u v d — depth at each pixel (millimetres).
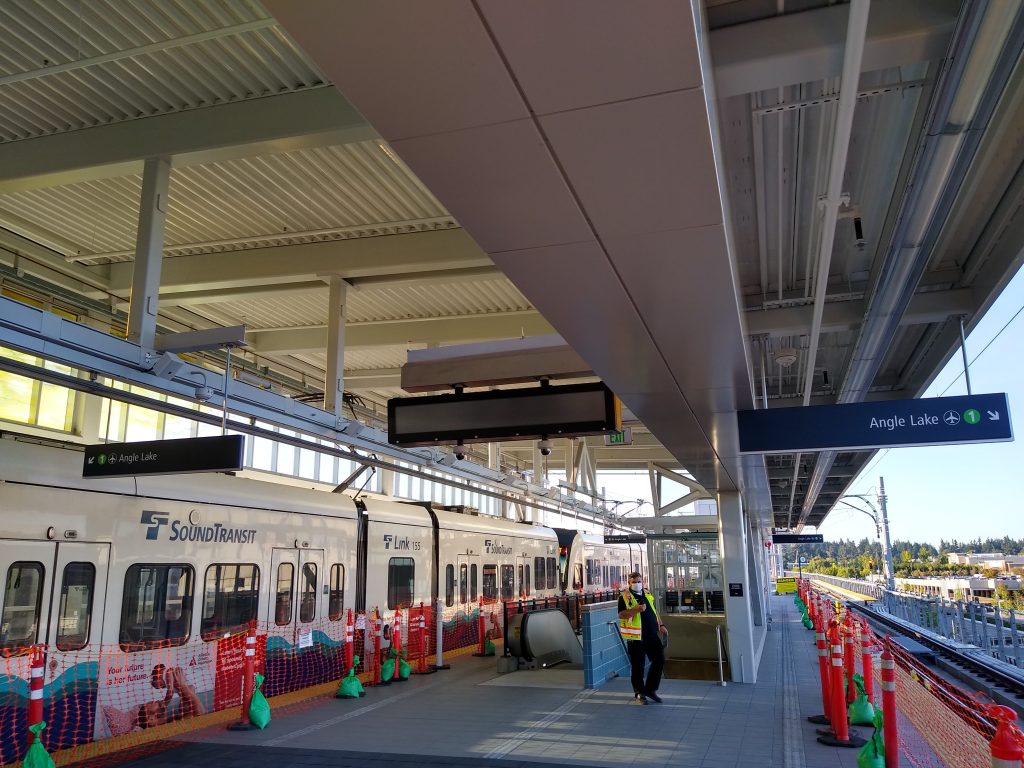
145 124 10352
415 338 18953
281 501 11477
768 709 10062
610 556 31438
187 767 7434
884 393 15156
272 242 14352
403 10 2332
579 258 4262
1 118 10461
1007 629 16500
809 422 8625
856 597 46438
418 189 12312
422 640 13914
